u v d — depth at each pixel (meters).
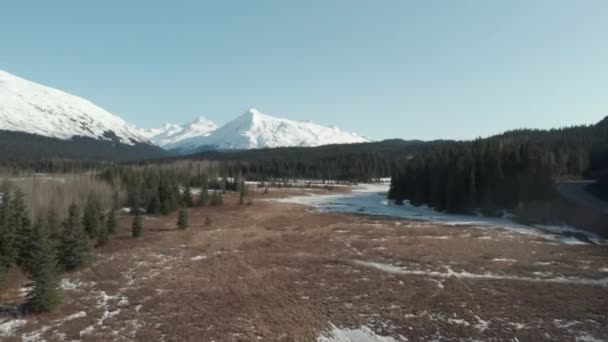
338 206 87.56
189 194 85.12
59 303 23.25
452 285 27.33
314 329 20.38
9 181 71.00
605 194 67.69
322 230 52.09
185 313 22.47
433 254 36.69
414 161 102.50
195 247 40.78
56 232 38.00
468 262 33.59
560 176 95.38
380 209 81.50
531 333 19.84
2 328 20.20
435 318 21.77
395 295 25.47
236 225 57.62
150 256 36.72
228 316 22.03
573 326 20.66
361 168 198.25
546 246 39.88
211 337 19.36
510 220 61.62
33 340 18.97
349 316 22.02
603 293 25.56
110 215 49.81
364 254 37.22
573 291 25.95
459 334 19.83
